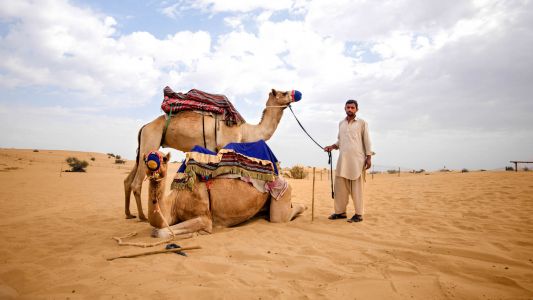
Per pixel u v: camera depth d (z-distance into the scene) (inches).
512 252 189.8
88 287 137.3
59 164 2202.3
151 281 142.6
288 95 317.4
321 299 127.3
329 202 464.1
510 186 499.2
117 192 674.8
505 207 344.2
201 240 212.1
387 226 268.8
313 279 148.9
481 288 137.9
